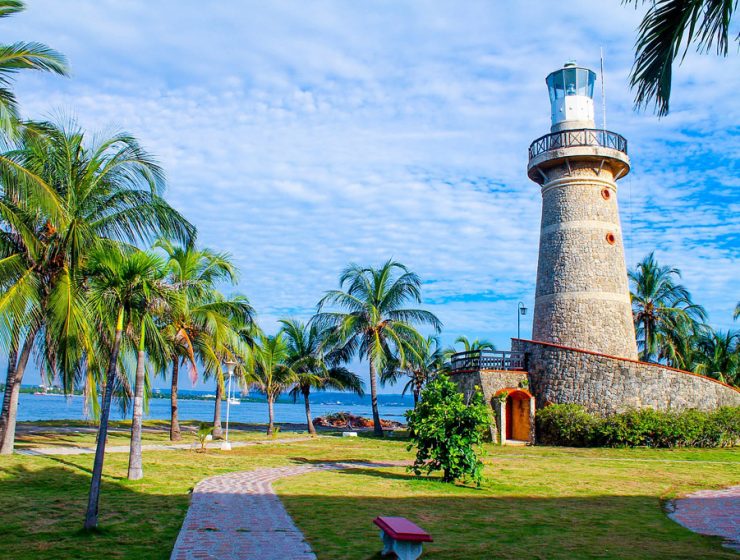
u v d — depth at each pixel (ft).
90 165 60.90
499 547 31.42
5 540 31.89
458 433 55.11
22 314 56.95
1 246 60.44
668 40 24.62
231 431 138.31
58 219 51.78
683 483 57.16
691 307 148.46
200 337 92.79
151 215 61.11
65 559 28.37
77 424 125.49
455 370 113.09
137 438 53.52
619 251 109.50
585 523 38.24
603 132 109.19
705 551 31.09
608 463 72.08
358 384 148.36
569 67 112.16
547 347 104.32
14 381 65.72
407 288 127.65
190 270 86.74
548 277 110.01
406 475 60.23
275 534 33.42
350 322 122.11
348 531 34.50
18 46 44.39
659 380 96.17
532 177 118.62
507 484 54.75
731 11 23.47
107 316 48.26
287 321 143.74
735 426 93.30
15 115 46.68
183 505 41.93
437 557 29.32
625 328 106.42
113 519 37.29
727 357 155.12
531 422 99.55
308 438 118.93
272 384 130.00
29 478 51.39
